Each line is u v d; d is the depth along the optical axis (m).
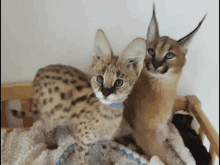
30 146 0.54
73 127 0.49
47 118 0.53
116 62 0.38
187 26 0.55
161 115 0.48
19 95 0.63
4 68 0.63
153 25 0.45
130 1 0.54
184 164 0.49
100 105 0.42
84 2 0.54
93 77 0.39
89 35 0.58
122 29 0.57
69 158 0.50
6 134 0.57
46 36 0.59
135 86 0.47
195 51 0.58
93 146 0.51
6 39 0.59
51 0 0.54
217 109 0.65
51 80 0.50
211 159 0.50
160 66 0.43
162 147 0.50
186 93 0.64
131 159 0.51
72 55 0.61
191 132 0.56
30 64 0.63
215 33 0.55
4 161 0.51
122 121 0.49
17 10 0.55
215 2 0.52
